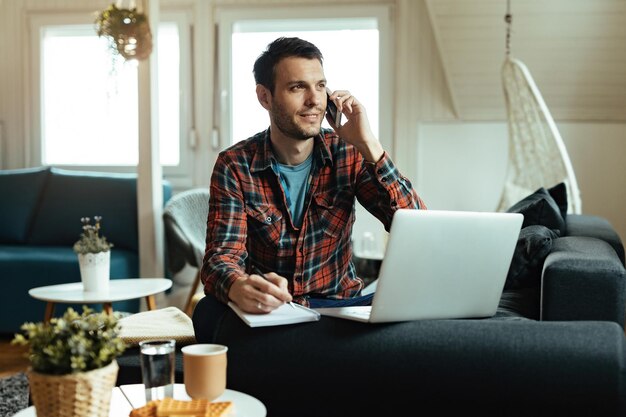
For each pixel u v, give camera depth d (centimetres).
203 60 564
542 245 256
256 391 173
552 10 485
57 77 592
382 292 170
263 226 229
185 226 466
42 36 585
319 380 170
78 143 595
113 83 585
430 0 493
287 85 219
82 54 589
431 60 537
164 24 568
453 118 538
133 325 225
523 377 162
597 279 207
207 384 152
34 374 137
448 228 176
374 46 552
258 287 180
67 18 577
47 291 363
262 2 552
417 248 172
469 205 539
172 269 464
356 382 168
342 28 554
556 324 167
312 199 230
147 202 484
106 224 496
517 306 242
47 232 507
